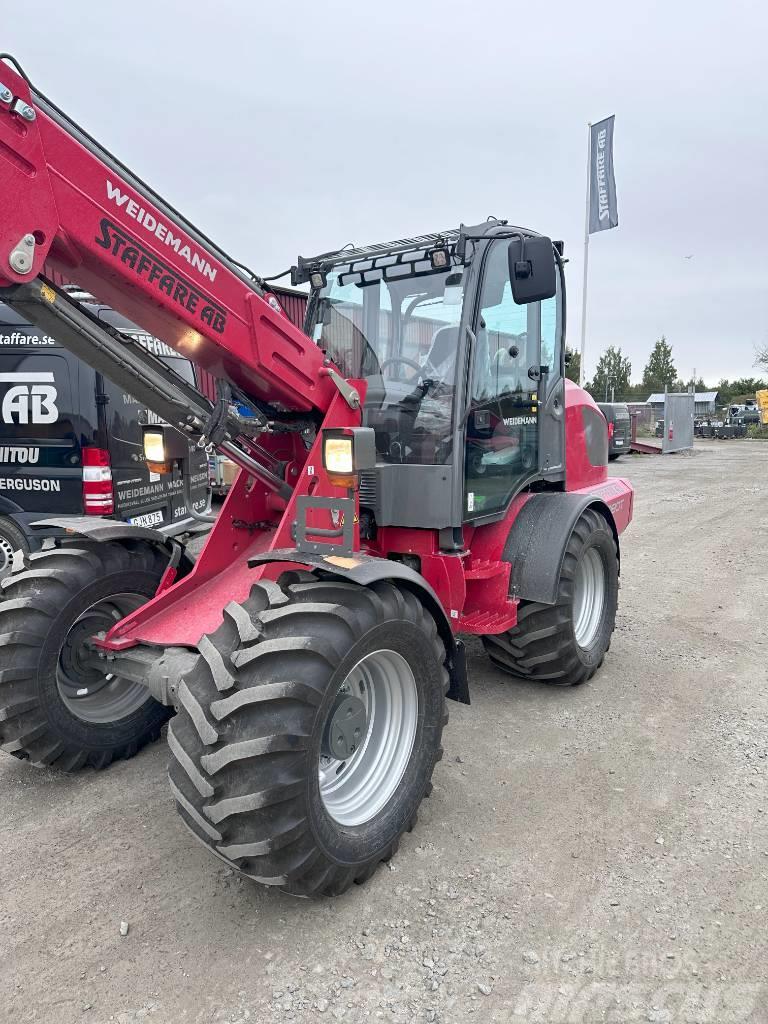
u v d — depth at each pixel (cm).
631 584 662
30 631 301
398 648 259
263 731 217
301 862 225
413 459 347
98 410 548
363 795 262
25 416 554
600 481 536
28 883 258
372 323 366
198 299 260
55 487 559
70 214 225
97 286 255
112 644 298
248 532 346
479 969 219
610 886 255
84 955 225
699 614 570
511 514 397
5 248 209
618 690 424
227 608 243
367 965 221
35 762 314
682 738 364
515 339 386
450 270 341
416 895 252
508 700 411
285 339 291
